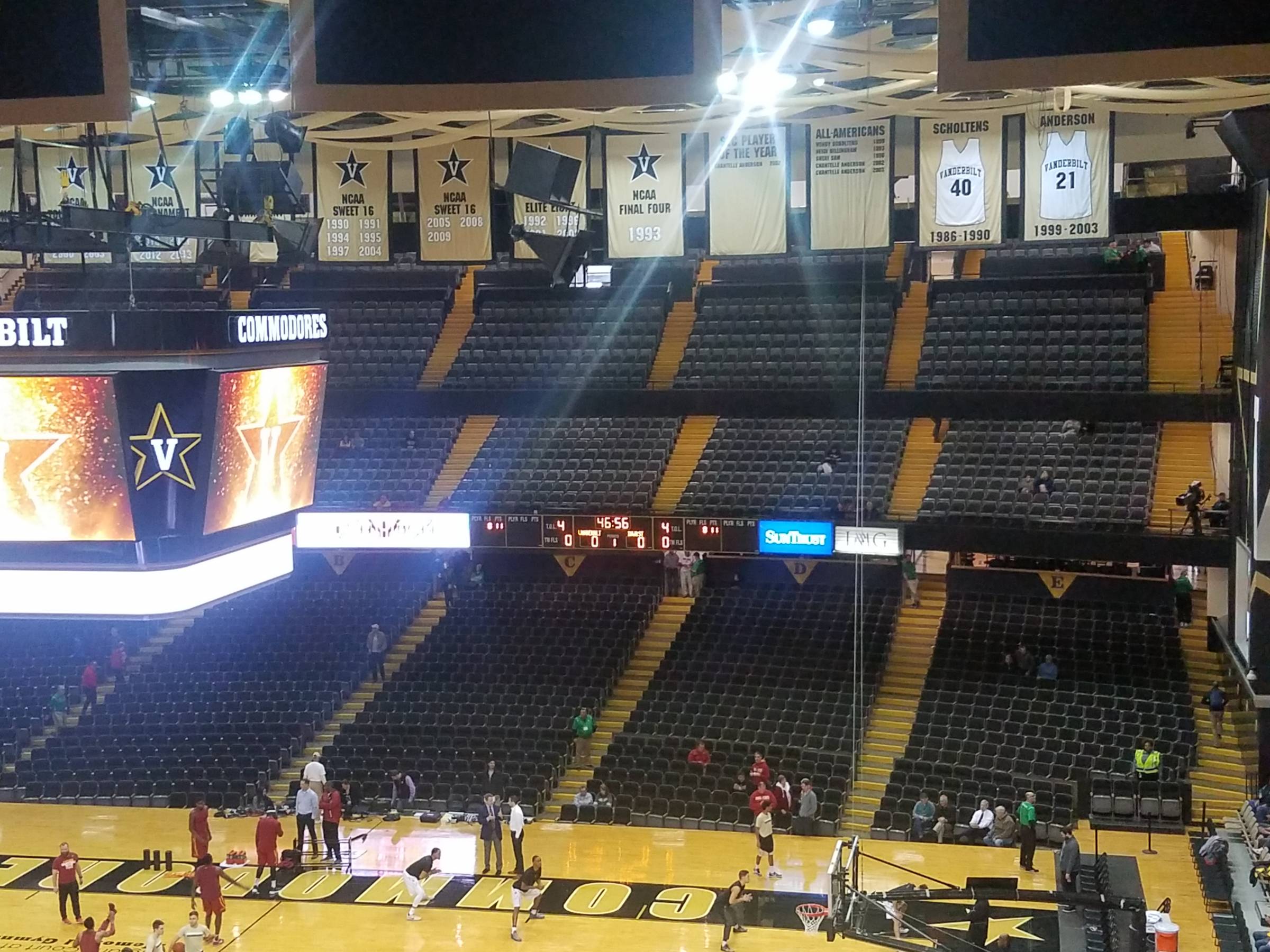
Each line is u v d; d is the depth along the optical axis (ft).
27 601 40.06
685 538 107.76
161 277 147.02
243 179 65.67
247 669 112.88
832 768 94.79
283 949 73.56
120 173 86.12
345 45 30.50
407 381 130.52
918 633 111.04
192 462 40.06
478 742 101.55
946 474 113.29
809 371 122.52
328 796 87.30
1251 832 82.48
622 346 130.62
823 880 82.84
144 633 120.98
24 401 38.99
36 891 83.05
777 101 81.35
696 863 86.33
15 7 31.76
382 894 81.87
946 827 88.89
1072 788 89.71
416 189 84.79
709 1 29.86
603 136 83.66
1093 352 115.65
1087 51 27.66
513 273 145.69
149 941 67.62
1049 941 71.97
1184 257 127.65
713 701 103.50
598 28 30.12
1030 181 81.76
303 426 46.24
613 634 112.68
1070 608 108.17
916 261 136.15
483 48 30.40
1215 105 82.38
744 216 83.41
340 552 121.39
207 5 60.49
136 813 98.68
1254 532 84.17
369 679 113.09
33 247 65.16
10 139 85.10
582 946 73.67
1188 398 96.94
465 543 112.88
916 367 122.31
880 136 82.07
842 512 111.86
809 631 110.11
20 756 107.04
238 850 89.45
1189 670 102.12
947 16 28.09
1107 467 110.01
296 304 144.36
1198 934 71.46
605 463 123.85
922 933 69.92
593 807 95.04
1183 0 27.25
